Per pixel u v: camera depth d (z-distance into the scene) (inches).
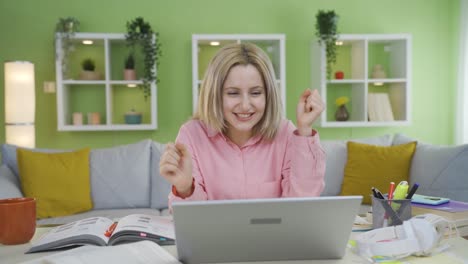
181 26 161.6
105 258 32.7
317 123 160.9
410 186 111.7
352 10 166.1
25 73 140.6
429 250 36.8
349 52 166.4
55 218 104.1
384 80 154.4
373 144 122.8
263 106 48.8
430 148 111.8
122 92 159.9
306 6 164.6
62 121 146.9
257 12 163.5
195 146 54.2
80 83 148.4
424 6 168.7
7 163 112.6
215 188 54.3
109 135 160.2
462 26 158.4
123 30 159.3
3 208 41.5
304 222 33.3
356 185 114.1
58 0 156.9
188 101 162.7
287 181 52.1
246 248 34.4
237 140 54.8
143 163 115.9
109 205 112.3
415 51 169.5
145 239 40.3
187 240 33.4
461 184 103.0
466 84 158.1
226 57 48.3
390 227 38.5
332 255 35.7
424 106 170.2
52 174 108.0
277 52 156.5
